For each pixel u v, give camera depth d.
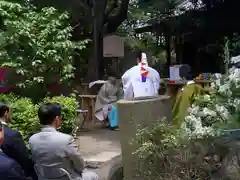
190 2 15.45
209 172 3.07
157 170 3.24
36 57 6.92
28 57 6.91
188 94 4.42
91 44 12.30
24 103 6.17
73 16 11.02
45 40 7.02
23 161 3.87
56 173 3.46
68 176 3.40
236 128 3.12
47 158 3.45
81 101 10.50
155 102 3.77
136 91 7.07
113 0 13.90
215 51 14.63
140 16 19.00
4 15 6.83
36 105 6.33
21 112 5.95
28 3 7.53
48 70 7.18
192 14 15.00
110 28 14.23
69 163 3.53
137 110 3.66
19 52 6.89
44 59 6.98
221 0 14.24
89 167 6.02
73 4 10.94
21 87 6.91
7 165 2.57
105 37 12.49
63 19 7.35
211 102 3.33
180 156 3.15
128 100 3.84
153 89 7.22
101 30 12.73
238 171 2.96
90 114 10.45
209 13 14.60
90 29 12.33
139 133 3.43
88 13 12.00
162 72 16.19
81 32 12.21
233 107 3.22
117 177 4.03
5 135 3.78
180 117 3.98
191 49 16.14
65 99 6.77
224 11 14.32
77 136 8.31
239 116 3.18
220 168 3.05
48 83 7.35
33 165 3.93
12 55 6.82
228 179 2.99
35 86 7.16
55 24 7.11
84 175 3.90
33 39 6.82
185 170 3.13
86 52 12.30
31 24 6.93
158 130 3.34
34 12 7.21
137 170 3.47
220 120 3.17
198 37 15.49
